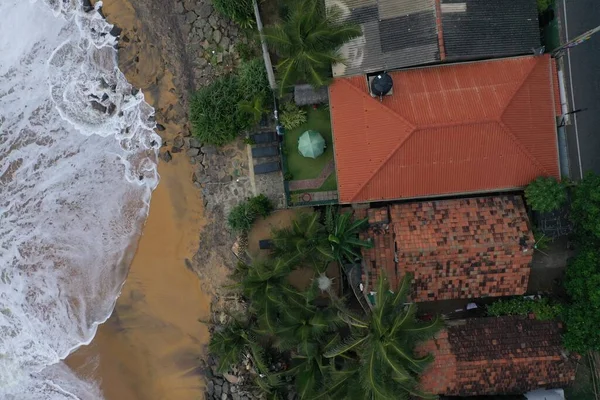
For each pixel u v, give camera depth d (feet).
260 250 66.13
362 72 58.08
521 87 55.88
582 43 61.67
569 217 57.26
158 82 68.80
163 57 68.39
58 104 70.85
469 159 55.88
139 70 69.15
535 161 56.24
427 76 57.11
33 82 71.15
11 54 71.20
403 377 43.01
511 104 54.95
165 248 69.67
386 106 55.52
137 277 70.08
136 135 69.72
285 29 53.62
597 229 51.70
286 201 63.77
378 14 57.06
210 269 68.44
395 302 48.42
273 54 64.69
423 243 57.16
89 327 70.64
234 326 57.36
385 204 61.16
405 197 58.13
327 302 63.31
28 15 70.69
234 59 66.95
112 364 70.38
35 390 70.90
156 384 69.82
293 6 56.39
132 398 70.03
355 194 58.08
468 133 54.44
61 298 71.00
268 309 50.88
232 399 67.15
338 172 58.70
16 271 71.51
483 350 58.13
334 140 58.54
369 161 56.95
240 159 67.05
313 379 51.42
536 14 57.77
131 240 70.33
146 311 69.97
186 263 69.21
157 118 68.95
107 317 70.44
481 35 56.08
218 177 67.82
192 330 69.10
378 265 59.36
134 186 70.23
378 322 45.24
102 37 69.56
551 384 59.06
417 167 56.39
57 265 71.15
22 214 71.51
